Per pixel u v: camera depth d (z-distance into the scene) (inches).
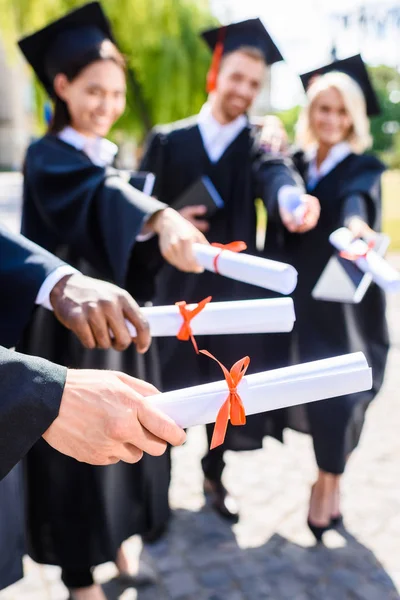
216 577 93.4
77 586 78.5
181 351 97.0
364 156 96.0
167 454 80.4
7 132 1883.6
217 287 98.7
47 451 70.4
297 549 100.0
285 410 102.3
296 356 97.4
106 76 71.4
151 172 107.7
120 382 33.7
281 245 99.8
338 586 91.0
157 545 101.9
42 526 72.7
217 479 108.3
